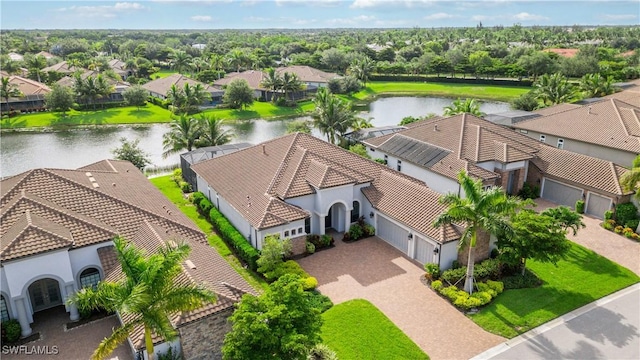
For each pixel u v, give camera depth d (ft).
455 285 95.45
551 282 98.12
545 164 145.89
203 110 319.68
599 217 131.85
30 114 294.46
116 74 411.95
